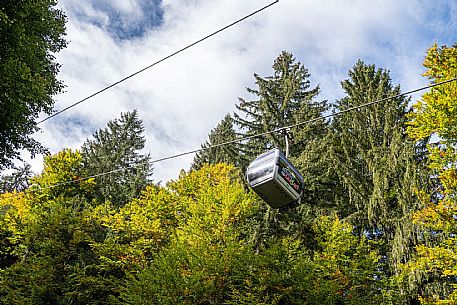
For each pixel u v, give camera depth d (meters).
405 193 17.45
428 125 12.96
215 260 13.60
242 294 13.16
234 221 16.06
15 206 24.42
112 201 28.17
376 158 19.58
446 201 12.98
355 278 15.37
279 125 21.58
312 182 19.41
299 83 23.41
